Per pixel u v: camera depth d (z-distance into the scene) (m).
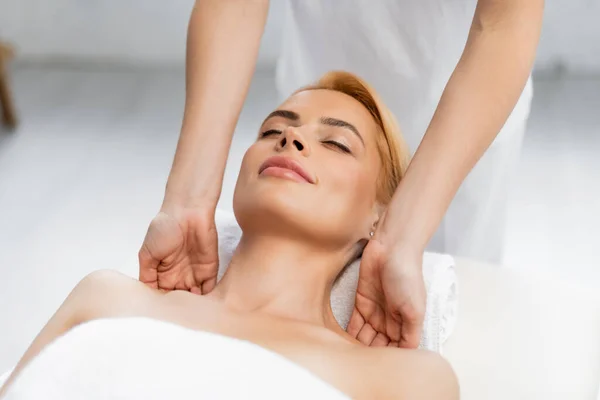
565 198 2.50
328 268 1.22
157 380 0.86
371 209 1.29
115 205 2.55
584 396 1.18
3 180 2.70
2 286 2.15
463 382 1.21
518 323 1.33
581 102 3.09
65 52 3.64
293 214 1.16
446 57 1.47
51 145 2.95
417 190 1.11
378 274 1.12
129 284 1.15
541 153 2.76
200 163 1.22
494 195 1.59
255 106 3.12
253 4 1.28
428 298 1.25
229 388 0.86
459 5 1.42
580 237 2.32
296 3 1.55
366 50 1.52
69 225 2.44
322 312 1.21
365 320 1.17
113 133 3.04
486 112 1.12
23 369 0.93
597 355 1.26
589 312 1.35
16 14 3.56
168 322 0.99
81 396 0.86
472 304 1.37
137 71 3.58
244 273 1.20
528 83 1.50
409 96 1.53
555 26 3.16
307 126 1.25
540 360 1.25
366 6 1.47
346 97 1.31
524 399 1.18
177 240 1.19
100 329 0.93
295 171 1.18
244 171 1.23
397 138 1.33
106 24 3.54
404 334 1.11
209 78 1.26
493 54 1.13
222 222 1.46
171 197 1.22
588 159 2.71
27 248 2.32
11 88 3.41
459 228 1.61
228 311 1.15
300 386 0.88
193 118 1.25
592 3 3.09
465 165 1.12
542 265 2.19
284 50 1.66
